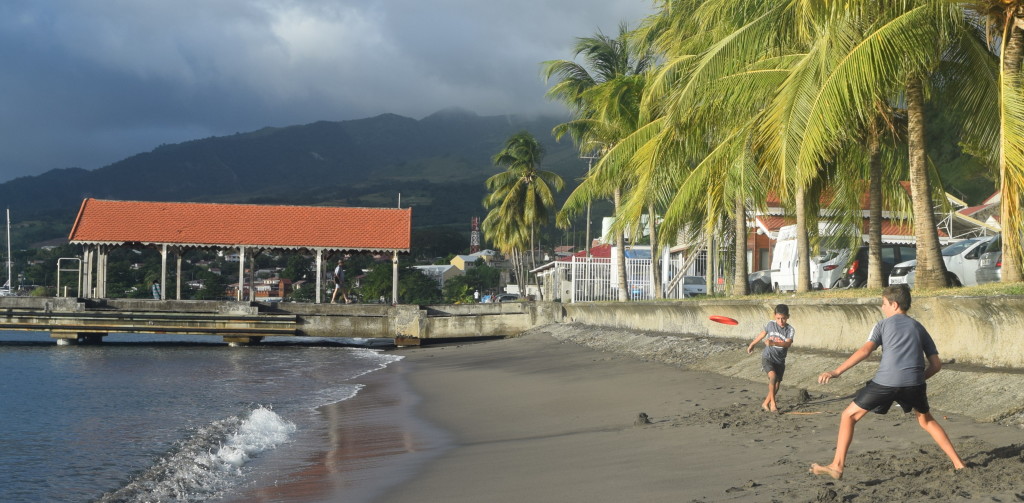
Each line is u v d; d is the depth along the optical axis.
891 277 23.64
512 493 7.54
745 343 16.80
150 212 40.50
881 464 6.77
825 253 29.22
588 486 7.46
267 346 37.97
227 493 8.63
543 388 16.41
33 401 17.98
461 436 11.72
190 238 39.44
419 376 21.70
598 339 25.77
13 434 13.47
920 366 6.27
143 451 11.89
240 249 39.62
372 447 11.14
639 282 35.38
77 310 36.56
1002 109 12.80
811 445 8.04
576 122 34.41
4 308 36.72
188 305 37.34
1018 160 12.41
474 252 192.50
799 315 15.13
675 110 19.12
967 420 8.52
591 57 34.28
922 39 13.93
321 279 41.31
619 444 9.48
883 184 22.78
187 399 18.05
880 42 13.80
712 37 19.89
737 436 8.98
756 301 16.66
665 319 22.44
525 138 62.19
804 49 18.81
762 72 18.06
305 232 40.47
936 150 46.56
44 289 88.75
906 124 19.66
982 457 6.64
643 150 21.81
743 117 19.61
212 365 27.56
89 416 15.63
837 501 5.82
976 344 10.59
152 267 98.50
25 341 41.12
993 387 9.05
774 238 37.06
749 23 16.92
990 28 14.26
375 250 40.03
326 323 37.06
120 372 25.22
